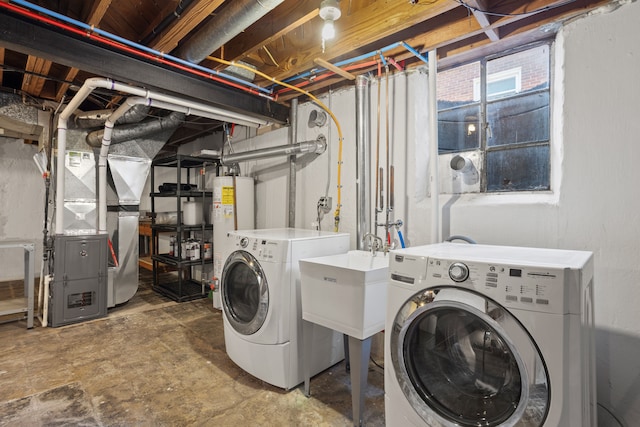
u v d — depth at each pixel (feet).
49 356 8.19
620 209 5.83
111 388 6.81
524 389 3.73
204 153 13.82
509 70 7.68
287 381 6.86
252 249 7.33
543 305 3.65
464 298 4.10
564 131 6.43
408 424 4.60
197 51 7.34
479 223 7.41
